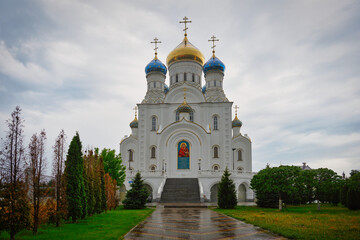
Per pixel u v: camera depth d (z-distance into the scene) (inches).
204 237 602.5
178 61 2448.3
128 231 671.8
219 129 2201.0
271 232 655.1
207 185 1765.5
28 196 655.8
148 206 1403.8
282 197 1434.5
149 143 2202.3
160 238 592.4
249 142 2281.0
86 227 717.9
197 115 2258.9
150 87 2377.0
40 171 670.5
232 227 729.6
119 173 1673.2
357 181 1163.9
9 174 599.2
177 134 2130.9
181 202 1577.3
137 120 2452.0
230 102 2220.7
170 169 2086.6
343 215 979.3
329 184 1170.6
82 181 864.3
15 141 608.7
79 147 881.5
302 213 1062.4
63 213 753.6
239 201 1923.0
